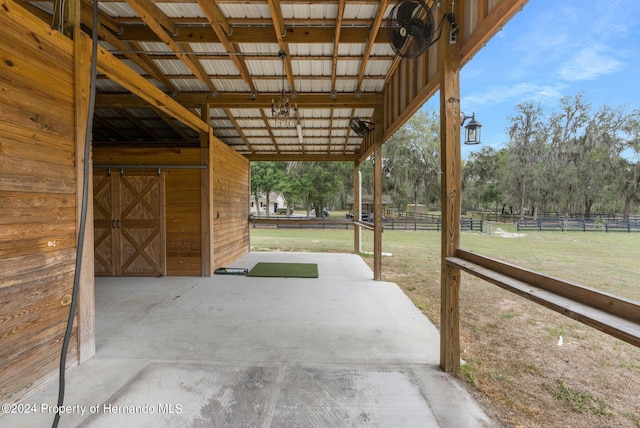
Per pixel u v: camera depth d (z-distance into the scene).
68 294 2.22
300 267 6.42
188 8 3.14
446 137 2.31
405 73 3.97
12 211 1.80
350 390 2.03
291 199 21.97
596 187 19.92
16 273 1.83
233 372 2.24
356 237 8.89
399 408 1.84
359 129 5.46
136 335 2.92
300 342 2.79
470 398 1.97
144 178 5.37
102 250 5.39
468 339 3.06
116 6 3.18
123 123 6.37
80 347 2.33
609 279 5.54
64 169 2.17
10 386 1.80
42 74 1.98
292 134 7.30
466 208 34.09
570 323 3.54
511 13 1.65
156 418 1.73
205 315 3.51
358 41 3.54
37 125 1.95
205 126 5.21
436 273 6.22
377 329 3.12
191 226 5.41
